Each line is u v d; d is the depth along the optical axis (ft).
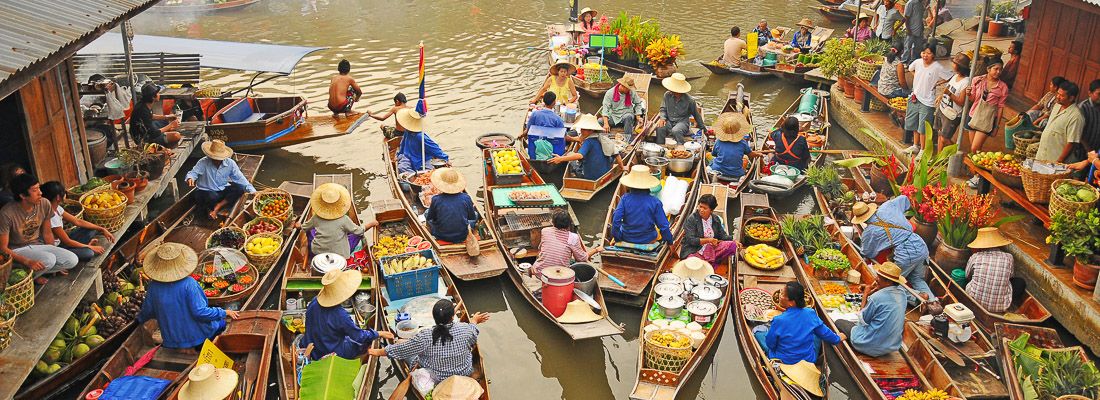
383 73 71.05
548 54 77.10
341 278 29.50
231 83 67.46
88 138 42.45
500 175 44.50
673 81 51.96
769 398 29.37
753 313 33.50
